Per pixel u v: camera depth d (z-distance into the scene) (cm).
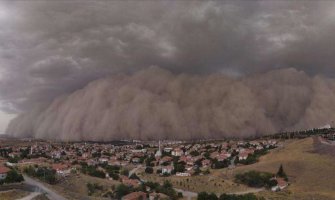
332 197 12638
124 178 16938
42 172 15188
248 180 16138
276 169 16588
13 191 11194
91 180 15162
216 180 16912
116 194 13250
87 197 11812
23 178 13425
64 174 15900
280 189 14575
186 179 17600
